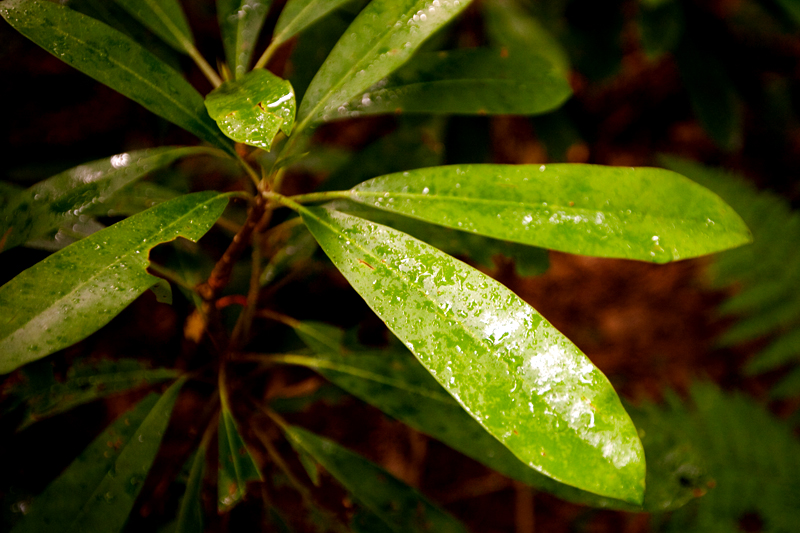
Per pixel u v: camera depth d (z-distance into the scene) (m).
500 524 0.99
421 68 0.54
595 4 0.91
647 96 1.41
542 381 0.42
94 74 0.45
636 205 0.45
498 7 0.78
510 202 0.45
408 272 0.44
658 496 0.51
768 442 0.99
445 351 0.43
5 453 0.55
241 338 0.54
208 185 0.67
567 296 1.27
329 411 0.88
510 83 0.54
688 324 1.26
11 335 0.43
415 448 0.96
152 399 0.51
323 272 0.64
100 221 0.56
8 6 0.45
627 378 1.20
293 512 0.54
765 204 1.16
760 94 1.03
